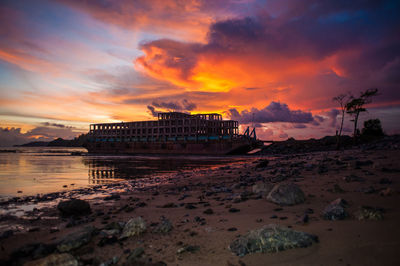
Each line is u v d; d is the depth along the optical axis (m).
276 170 16.56
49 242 5.53
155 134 113.38
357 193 7.49
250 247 4.12
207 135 99.00
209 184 14.23
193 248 4.43
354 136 56.09
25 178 21.84
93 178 21.75
